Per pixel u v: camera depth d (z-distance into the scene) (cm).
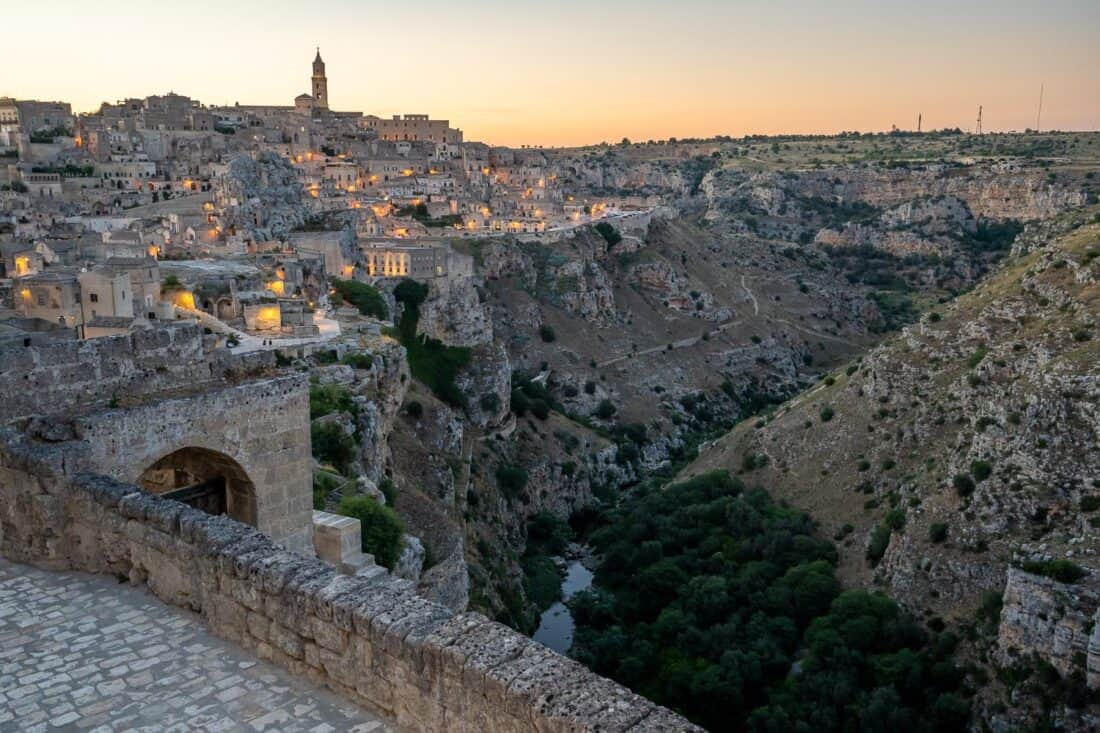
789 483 9756
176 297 8588
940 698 6075
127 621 1448
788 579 7681
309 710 1189
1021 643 5928
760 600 7506
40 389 1802
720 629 7112
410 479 7488
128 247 9919
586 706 955
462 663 1062
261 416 2083
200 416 1945
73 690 1245
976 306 9900
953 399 8812
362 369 7600
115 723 1163
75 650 1356
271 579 1305
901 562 7369
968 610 6738
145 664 1315
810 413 10650
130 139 18012
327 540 2431
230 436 2016
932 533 7338
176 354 2048
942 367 9444
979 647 6347
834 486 9212
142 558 1561
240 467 2055
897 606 7062
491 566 7750
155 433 1855
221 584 1389
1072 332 7900
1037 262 9644
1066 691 5575
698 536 8988
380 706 1174
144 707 1202
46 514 1652
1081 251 8944
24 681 1269
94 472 1720
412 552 4219
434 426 9100
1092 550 6050
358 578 1304
